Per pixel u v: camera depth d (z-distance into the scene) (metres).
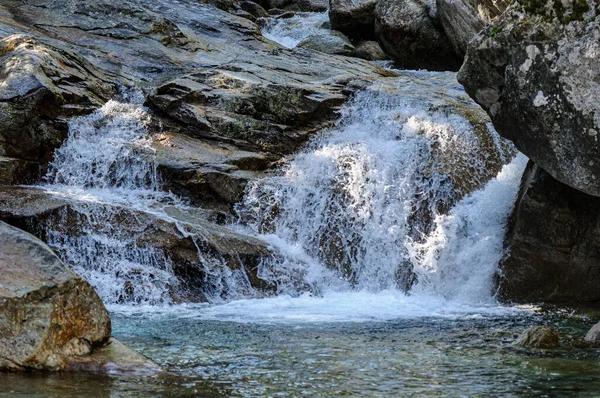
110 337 6.16
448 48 18.91
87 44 16.38
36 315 5.66
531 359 6.69
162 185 12.91
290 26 22.16
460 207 12.09
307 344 7.38
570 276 10.76
